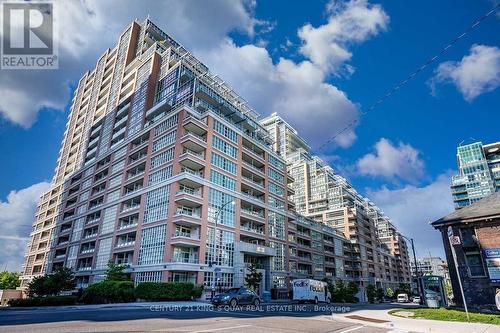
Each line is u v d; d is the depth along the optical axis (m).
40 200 95.06
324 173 110.62
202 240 43.62
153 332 9.50
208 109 53.78
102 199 63.22
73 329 9.76
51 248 76.12
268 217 59.91
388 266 122.25
